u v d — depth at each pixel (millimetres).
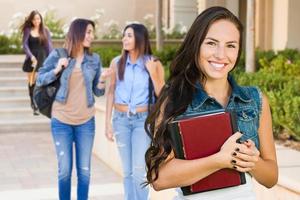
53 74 6363
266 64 13344
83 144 6543
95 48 18422
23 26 13250
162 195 6711
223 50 2887
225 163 2709
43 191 8031
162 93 2961
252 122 2982
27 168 9492
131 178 6441
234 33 2912
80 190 6664
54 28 21078
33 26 13164
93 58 6578
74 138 6574
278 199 4980
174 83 2936
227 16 2920
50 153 10742
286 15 17875
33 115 13883
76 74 6445
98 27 23062
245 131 2957
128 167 6426
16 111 13836
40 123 13500
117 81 6449
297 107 7293
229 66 2934
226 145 2729
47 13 22047
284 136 7656
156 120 2943
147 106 6312
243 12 20531
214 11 2912
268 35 18797
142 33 6383
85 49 6527
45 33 13273
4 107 14125
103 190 8102
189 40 2930
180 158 2805
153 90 6332
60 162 6484
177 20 23203
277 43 18438
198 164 2736
